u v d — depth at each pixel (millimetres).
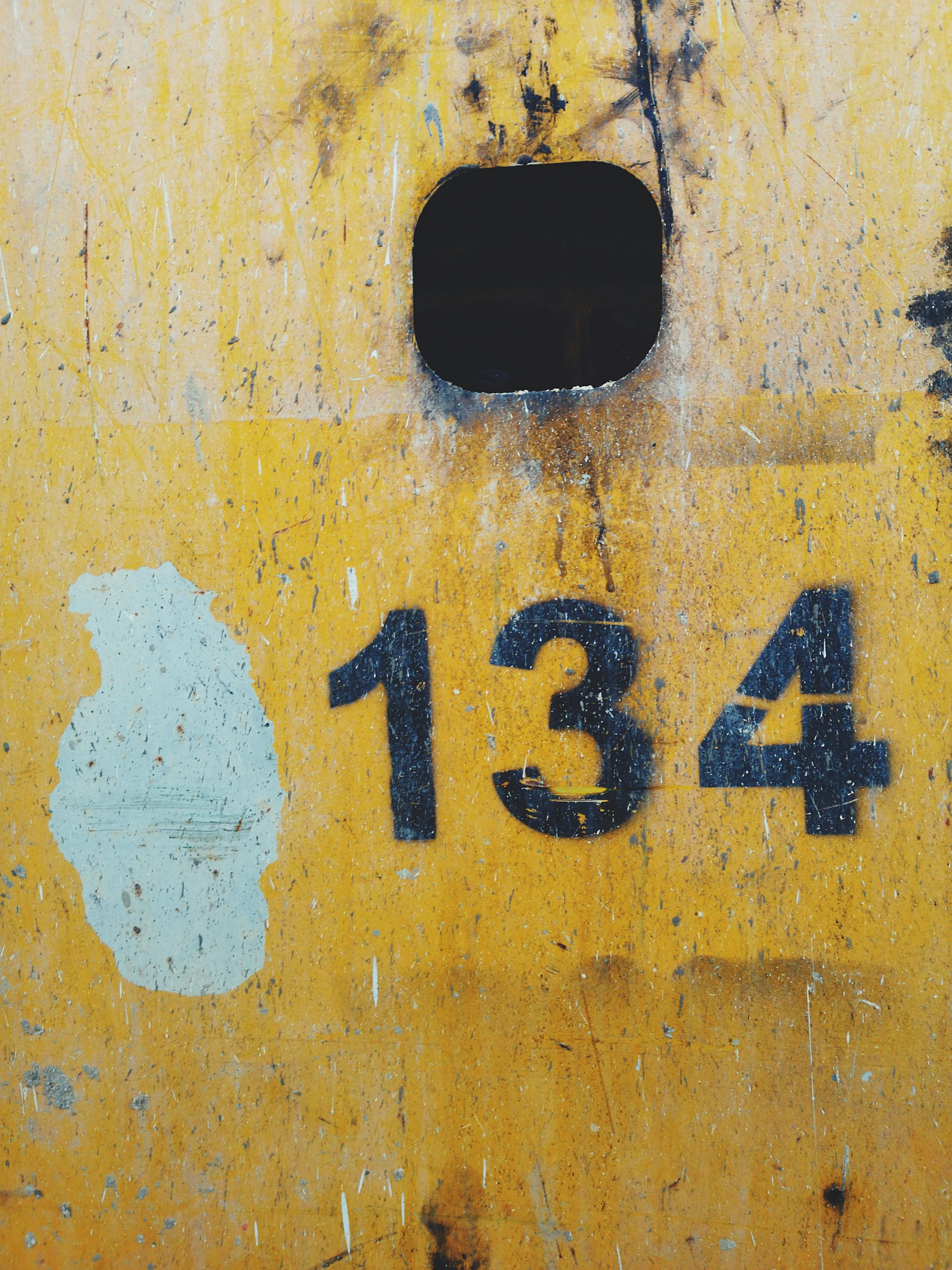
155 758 448
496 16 420
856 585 417
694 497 421
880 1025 417
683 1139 424
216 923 446
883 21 409
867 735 418
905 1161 417
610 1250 428
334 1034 440
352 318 433
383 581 435
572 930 428
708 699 423
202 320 442
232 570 443
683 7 414
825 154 413
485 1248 433
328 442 436
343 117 430
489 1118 432
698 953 424
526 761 429
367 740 437
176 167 442
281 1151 443
